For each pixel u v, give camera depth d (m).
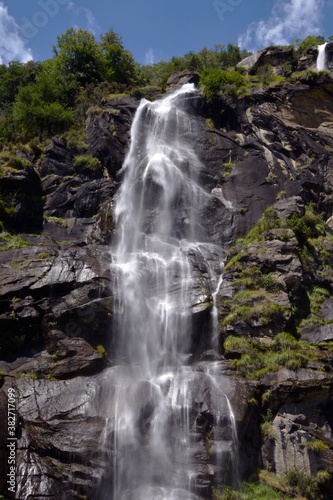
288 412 11.55
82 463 9.71
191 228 19.16
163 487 9.94
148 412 10.89
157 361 13.38
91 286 13.66
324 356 12.45
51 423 10.31
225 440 10.52
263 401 11.70
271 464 11.03
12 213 17.92
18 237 16.75
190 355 13.54
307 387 11.42
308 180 20.75
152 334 13.93
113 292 13.81
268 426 11.44
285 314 13.44
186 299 14.35
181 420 10.82
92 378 11.62
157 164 21.48
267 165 21.94
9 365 12.45
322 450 10.65
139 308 14.05
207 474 9.99
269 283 14.40
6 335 12.84
